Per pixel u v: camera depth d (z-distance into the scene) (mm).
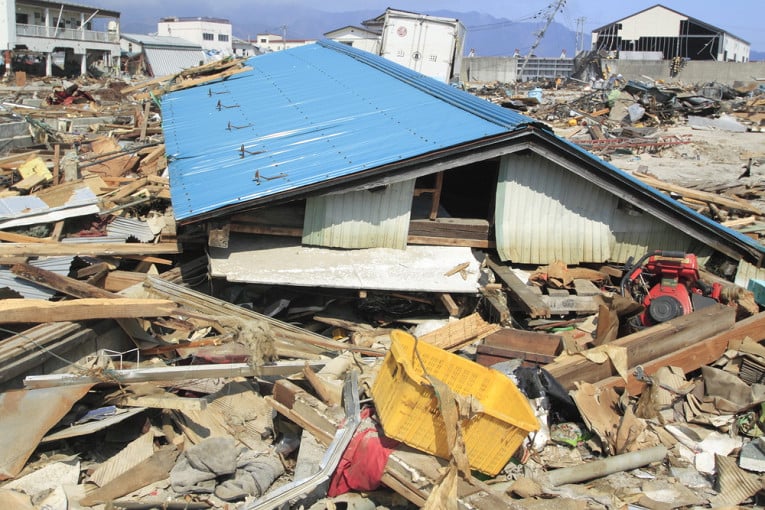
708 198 14773
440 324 9070
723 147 25141
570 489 5781
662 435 6531
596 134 26922
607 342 7703
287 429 6488
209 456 5781
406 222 9398
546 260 9836
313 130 11398
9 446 5668
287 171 9367
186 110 15148
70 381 5984
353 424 5750
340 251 9328
